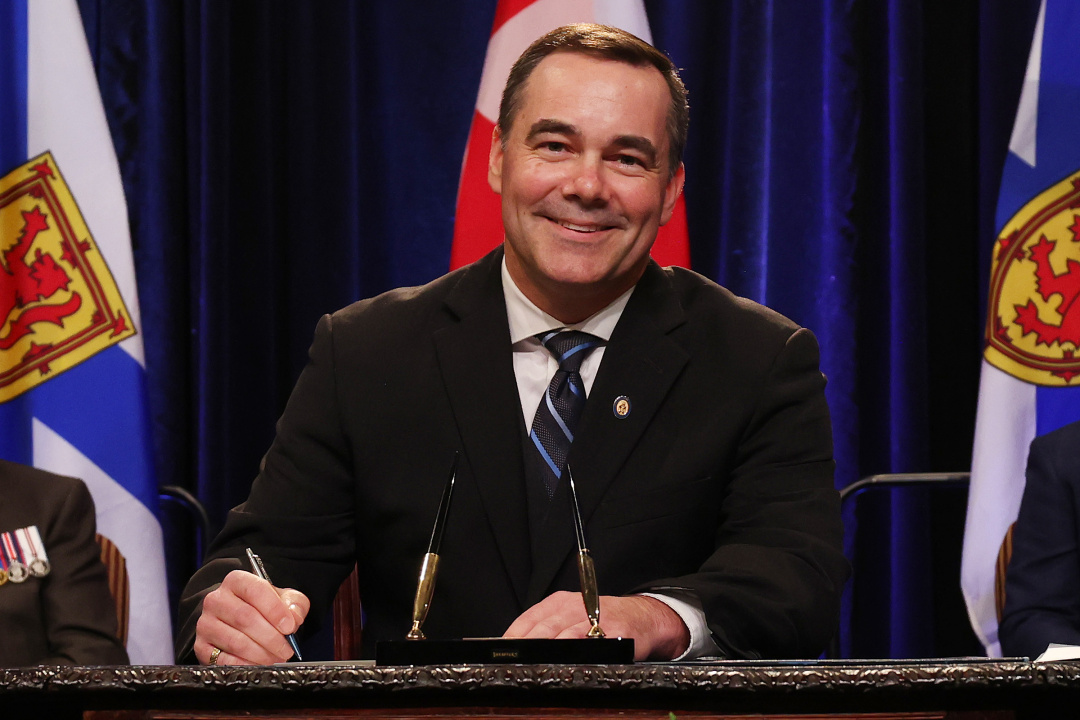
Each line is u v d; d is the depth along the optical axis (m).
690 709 1.06
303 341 4.51
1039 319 3.86
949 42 4.55
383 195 4.61
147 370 4.46
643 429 2.34
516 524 2.27
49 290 3.90
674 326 2.47
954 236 4.53
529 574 2.23
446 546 2.28
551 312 2.46
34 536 3.27
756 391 2.40
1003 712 1.06
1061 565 3.49
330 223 4.54
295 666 1.16
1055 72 3.92
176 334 4.51
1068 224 3.86
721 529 2.34
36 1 4.03
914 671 1.03
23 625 3.17
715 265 4.53
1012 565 3.57
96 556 3.39
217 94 4.47
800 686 1.03
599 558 2.23
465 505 2.30
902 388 4.36
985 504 3.81
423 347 2.47
